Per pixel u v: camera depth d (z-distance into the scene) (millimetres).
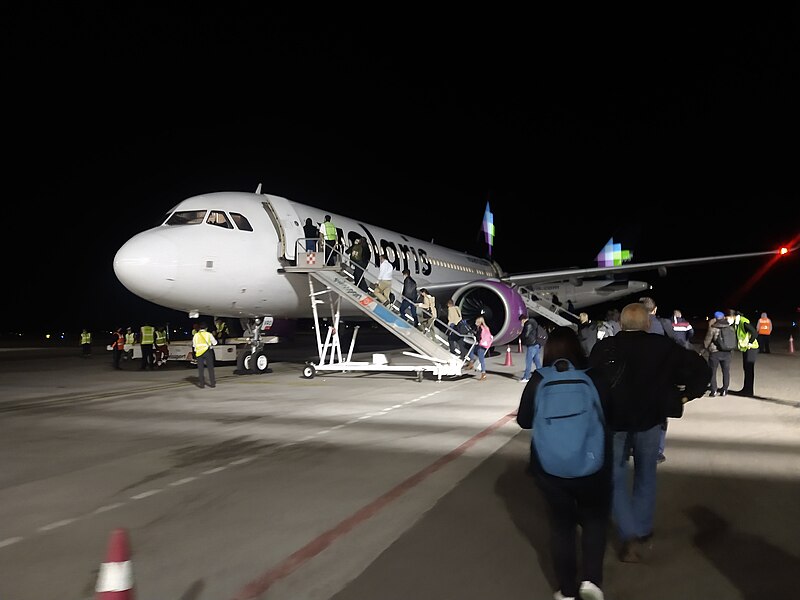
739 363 21797
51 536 5180
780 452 7934
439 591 4113
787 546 4871
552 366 4160
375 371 18219
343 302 19094
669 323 9641
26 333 61625
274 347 31719
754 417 10477
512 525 5363
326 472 7145
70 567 4547
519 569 4457
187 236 15672
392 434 9336
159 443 8766
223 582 4270
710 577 4340
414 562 4586
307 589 4152
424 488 6484
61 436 9281
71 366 21844
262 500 6109
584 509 4008
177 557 4707
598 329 14469
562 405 3863
